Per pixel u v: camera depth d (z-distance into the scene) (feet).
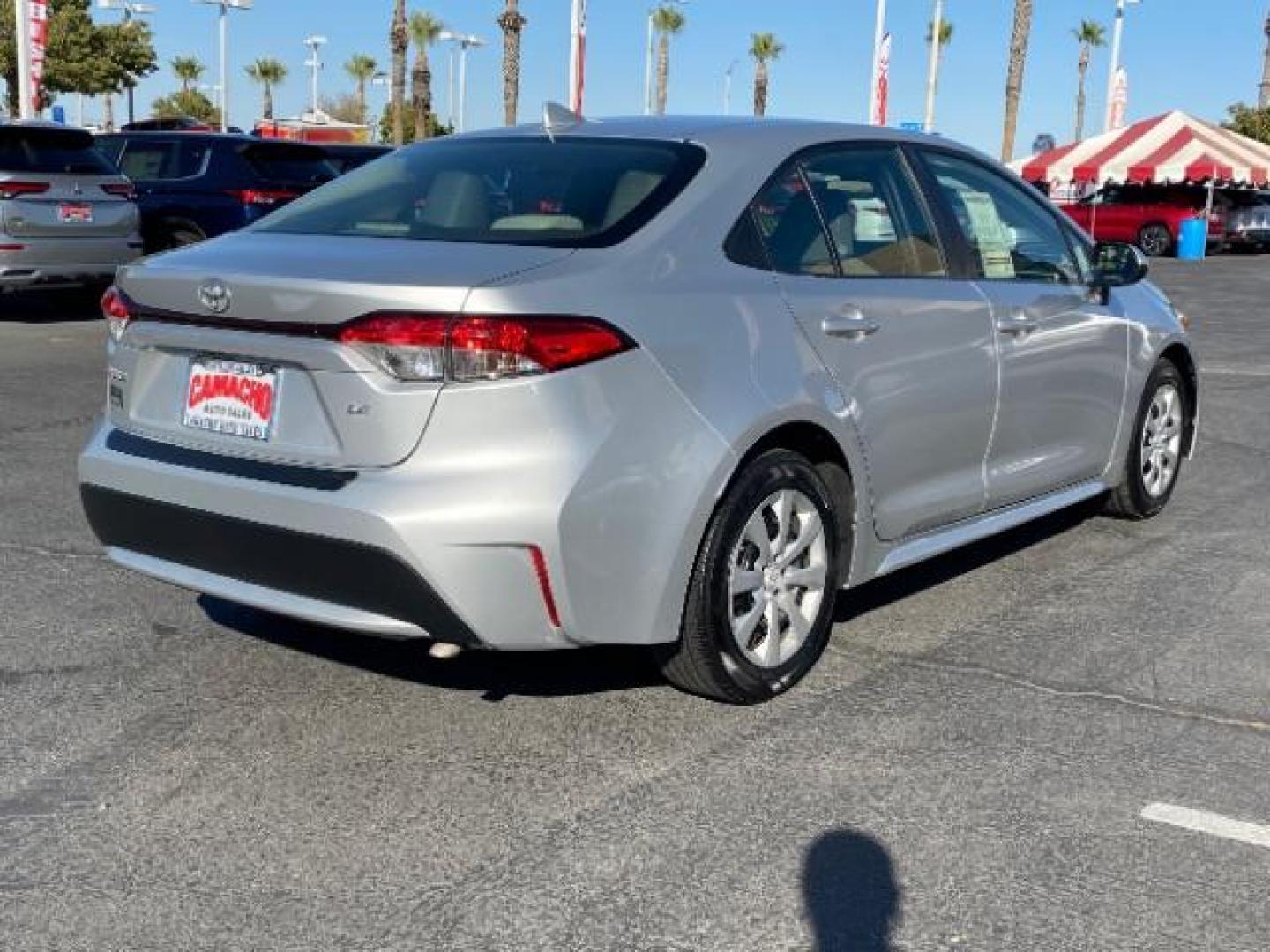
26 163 39.09
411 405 10.95
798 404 12.75
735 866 10.27
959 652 14.82
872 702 13.39
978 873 10.24
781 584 13.14
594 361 11.22
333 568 11.22
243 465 11.76
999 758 12.18
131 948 9.12
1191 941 9.43
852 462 13.73
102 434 13.10
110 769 11.66
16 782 11.39
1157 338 19.48
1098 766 12.07
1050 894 9.98
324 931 9.36
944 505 15.34
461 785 11.48
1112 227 102.99
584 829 10.77
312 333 11.29
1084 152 101.04
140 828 10.69
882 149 15.33
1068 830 10.91
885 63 74.23
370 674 13.76
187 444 12.29
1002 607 16.39
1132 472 19.72
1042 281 17.15
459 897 9.79
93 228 40.34
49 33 129.08
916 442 14.67
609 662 14.20
